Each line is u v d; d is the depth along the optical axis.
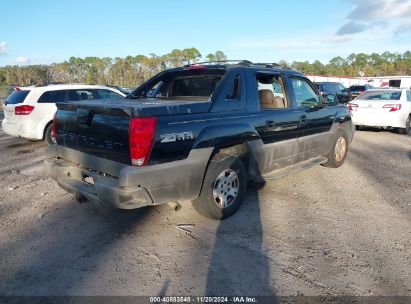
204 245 3.65
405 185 5.80
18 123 8.67
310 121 5.56
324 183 5.84
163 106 3.48
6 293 2.85
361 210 4.65
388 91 12.12
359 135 11.55
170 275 3.12
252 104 4.53
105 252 3.49
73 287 2.93
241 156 4.50
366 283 3.03
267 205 4.77
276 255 3.46
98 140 3.66
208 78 4.74
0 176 6.14
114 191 3.28
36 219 4.26
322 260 3.38
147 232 3.93
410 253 3.53
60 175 4.14
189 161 3.62
